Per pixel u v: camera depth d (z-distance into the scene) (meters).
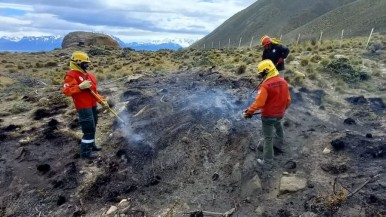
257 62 14.78
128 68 18.53
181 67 16.25
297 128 8.34
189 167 7.68
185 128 8.62
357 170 6.67
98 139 9.04
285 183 6.56
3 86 17.02
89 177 7.75
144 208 6.92
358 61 13.20
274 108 6.50
